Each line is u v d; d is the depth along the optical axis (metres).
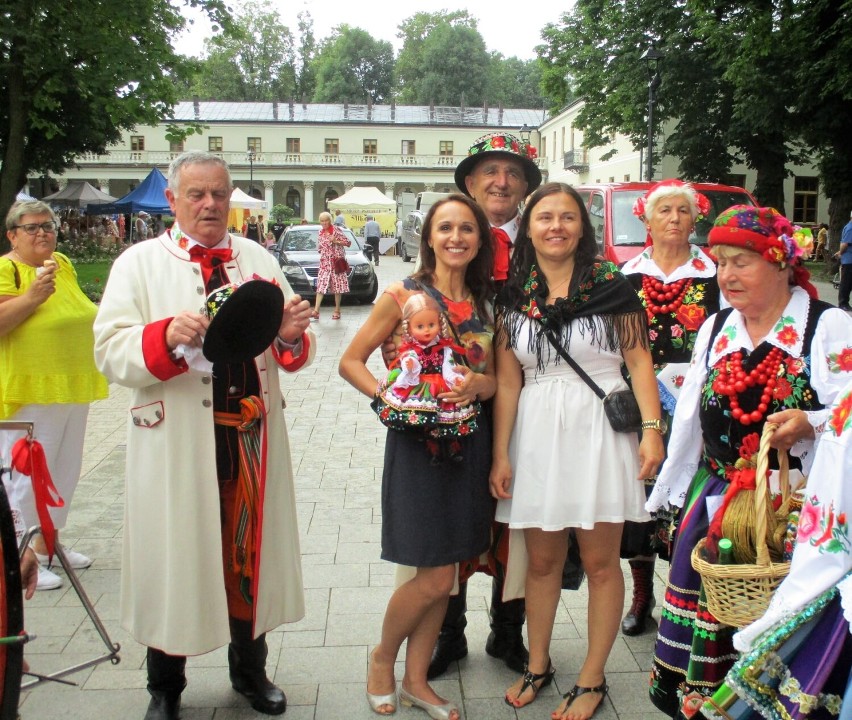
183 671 3.09
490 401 3.19
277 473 3.07
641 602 3.73
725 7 18.44
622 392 3.01
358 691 3.28
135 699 3.23
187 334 2.68
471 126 62.44
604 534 3.07
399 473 2.95
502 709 3.16
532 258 3.09
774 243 2.52
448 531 2.93
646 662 3.50
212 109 64.19
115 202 31.58
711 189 9.26
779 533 2.52
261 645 3.15
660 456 2.98
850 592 2.11
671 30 22.59
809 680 2.20
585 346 2.98
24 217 4.14
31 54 17.38
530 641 3.24
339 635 3.72
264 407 3.00
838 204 20.41
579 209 3.00
